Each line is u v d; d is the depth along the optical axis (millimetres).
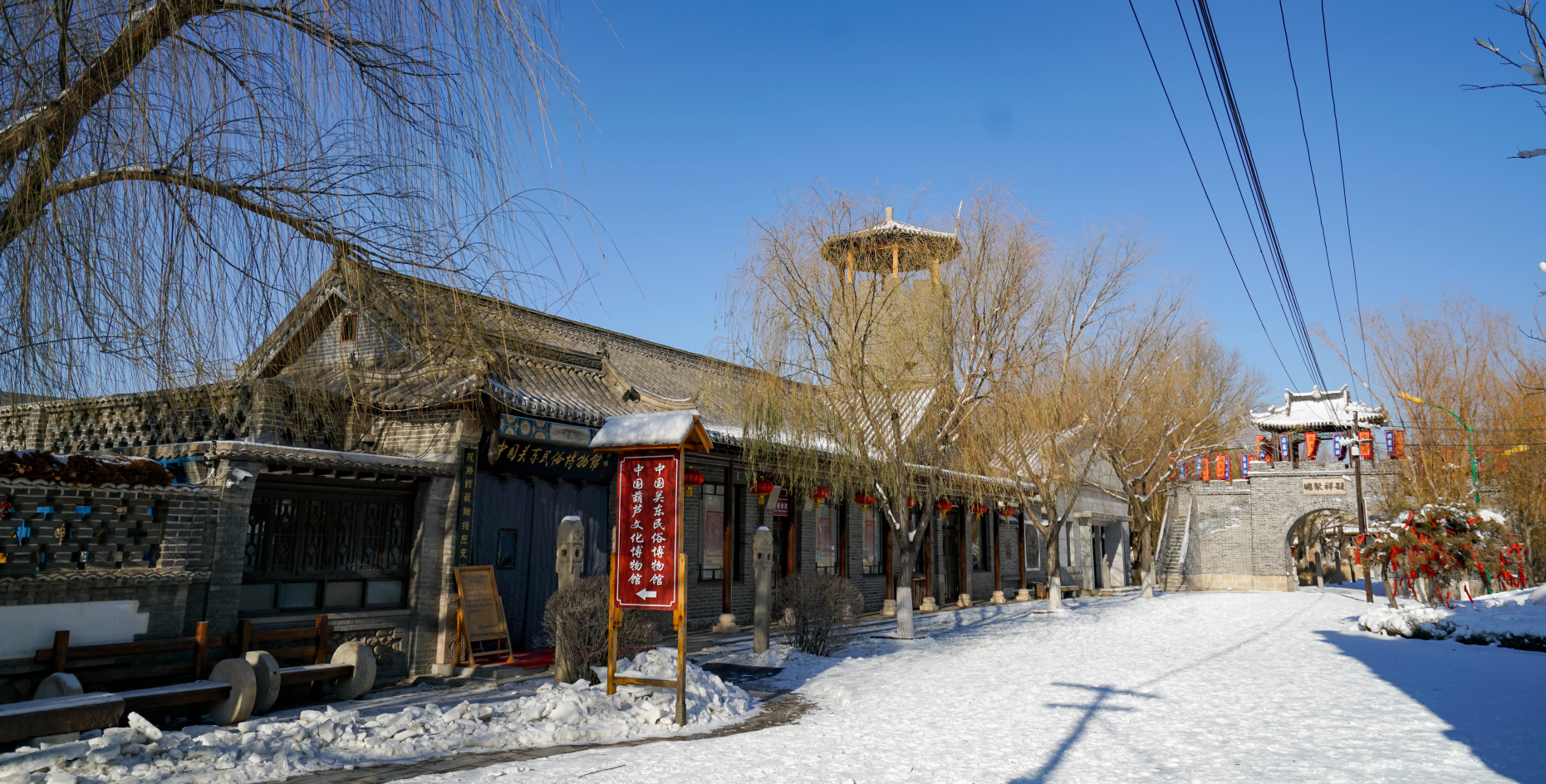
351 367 7805
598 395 14336
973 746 7238
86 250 4301
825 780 6023
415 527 11078
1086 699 9594
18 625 7234
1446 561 19328
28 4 4027
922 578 23047
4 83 4062
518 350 6625
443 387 10328
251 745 6156
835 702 9695
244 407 7969
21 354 4262
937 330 14180
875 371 14016
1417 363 27219
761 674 11617
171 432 10523
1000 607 23188
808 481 15445
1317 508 33656
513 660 11266
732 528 16281
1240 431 34281
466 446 11352
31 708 5715
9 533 7316
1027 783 6004
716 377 15836
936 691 10172
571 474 12883
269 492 9625
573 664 9367
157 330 4547
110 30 4352
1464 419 26094
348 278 5598
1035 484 20266
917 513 21875
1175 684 10711
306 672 8492
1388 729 7902
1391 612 17047
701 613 16203
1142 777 6191
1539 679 11102
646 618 10070
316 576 10000
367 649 9156
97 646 7578
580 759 6516
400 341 6402
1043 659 13047
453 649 10945
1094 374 20438
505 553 11898
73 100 4266
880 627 17734
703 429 8375
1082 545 32156
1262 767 6488
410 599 10875
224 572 8852
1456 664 12648
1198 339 27781
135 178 4473
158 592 8289
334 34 4840
